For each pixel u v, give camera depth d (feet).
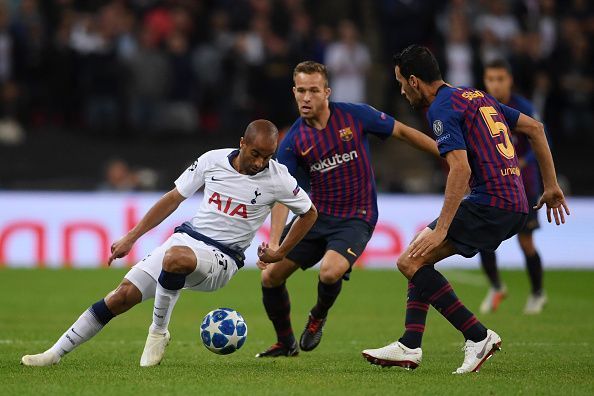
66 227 197.98
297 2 246.88
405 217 204.54
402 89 86.79
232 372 84.89
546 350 102.99
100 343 107.14
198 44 241.96
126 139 239.71
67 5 242.37
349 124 97.60
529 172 133.49
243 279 183.62
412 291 84.99
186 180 86.84
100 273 185.98
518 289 171.83
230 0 249.34
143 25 240.53
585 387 77.25
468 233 83.25
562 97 244.42
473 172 84.02
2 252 196.13
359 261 202.69
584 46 250.37
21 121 240.12
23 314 135.13
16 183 229.04
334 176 97.50
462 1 250.78
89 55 233.35
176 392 73.82
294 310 144.66
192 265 83.61
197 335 115.85
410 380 80.23
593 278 187.73
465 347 84.74
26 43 233.96
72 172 235.61
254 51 240.94
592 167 248.93
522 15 255.29
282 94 232.94
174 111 236.43
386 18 239.91
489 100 85.51
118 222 199.31
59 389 74.74
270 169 85.71
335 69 236.02
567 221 207.72
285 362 93.40
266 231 203.41
